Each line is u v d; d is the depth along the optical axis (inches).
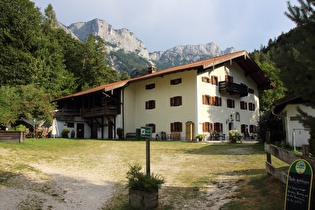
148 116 1112.8
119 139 1049.5
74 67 1841.8
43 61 1169.4
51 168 362.6
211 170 365.4
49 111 895.7
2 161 354.0
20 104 836.0
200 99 943.7
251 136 1167.0
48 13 1753.2
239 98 1162.0
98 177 334.3
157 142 852.0
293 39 166.6
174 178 329.4
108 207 219.1
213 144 759.7
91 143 769.6
